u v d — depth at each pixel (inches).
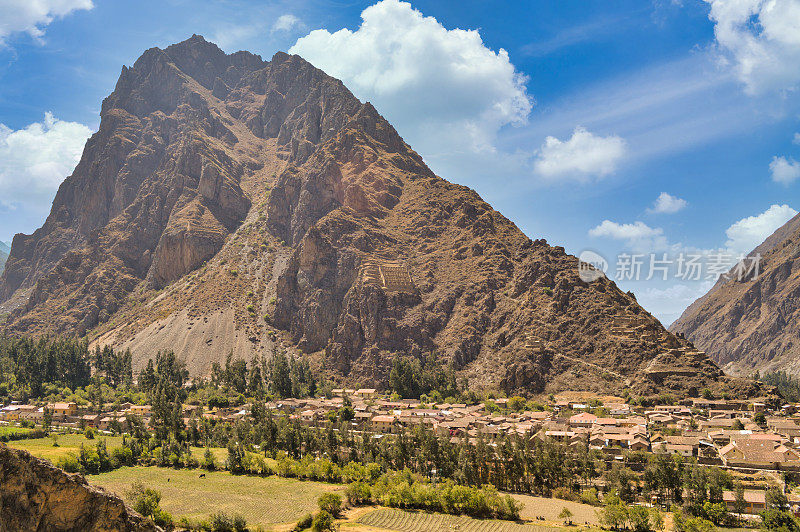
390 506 6781.5
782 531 5551.2
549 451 7598.4
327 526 5949.8
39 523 2017.7
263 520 6235.2
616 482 6998.0
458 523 6250.0
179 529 5876.0
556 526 6141.7
